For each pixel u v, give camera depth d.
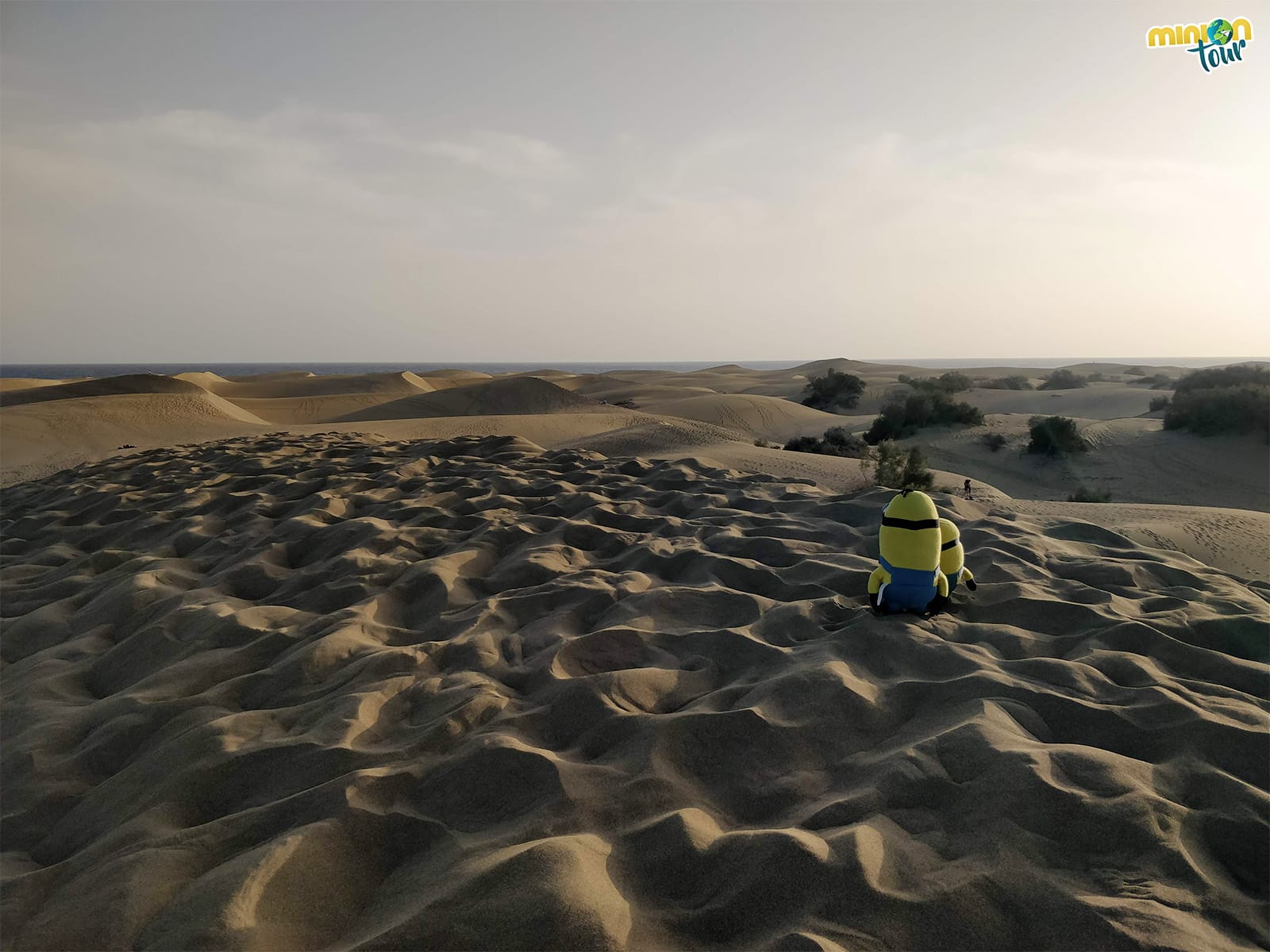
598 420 35.34
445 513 7.80
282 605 5.25
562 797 2.74
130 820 2.73
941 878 2.29
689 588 5.09
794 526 7.09
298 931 2.17
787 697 3.48
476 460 12.48
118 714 3.57
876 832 2.48
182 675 3.96
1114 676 3.74
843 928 2.10
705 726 3.19
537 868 2.24
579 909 2.10
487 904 2.13
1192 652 3.94
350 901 2.32
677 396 70.81
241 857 2.38
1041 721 3.27
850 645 4.14
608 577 5.58
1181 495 22.89
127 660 4.36
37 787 3.09
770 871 2.29
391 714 3.51
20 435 28.09
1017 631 4.27
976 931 2.10
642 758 3.00
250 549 6.66
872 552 6.19
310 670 3.95
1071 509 10.73
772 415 46.50
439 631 4.71
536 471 11.30
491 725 3.33
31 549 7.85
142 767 3.08
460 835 2.59
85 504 10.06
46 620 5.21
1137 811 2.54
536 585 5.64
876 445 30.30
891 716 3.38
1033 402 47.31
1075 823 2.51
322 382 69.81
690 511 8.33
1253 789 2.73
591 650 4.16
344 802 2.66
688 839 2.47
